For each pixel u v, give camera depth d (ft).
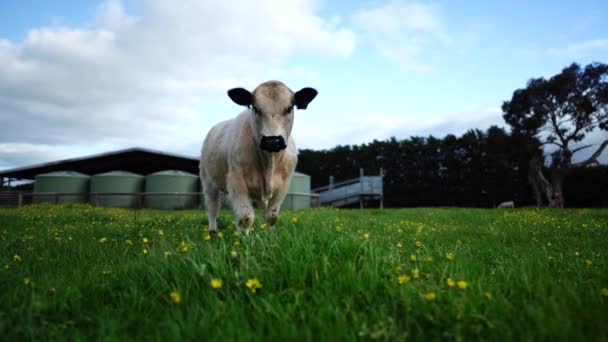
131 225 26.94
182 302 8.46
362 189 112.27
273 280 9.13
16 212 46.85
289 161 17.80
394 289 8.68
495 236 21.08
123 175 86.43
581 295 8.80
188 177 87.20
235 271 9.38
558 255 14.49
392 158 146.61
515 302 8.57
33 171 106.52
